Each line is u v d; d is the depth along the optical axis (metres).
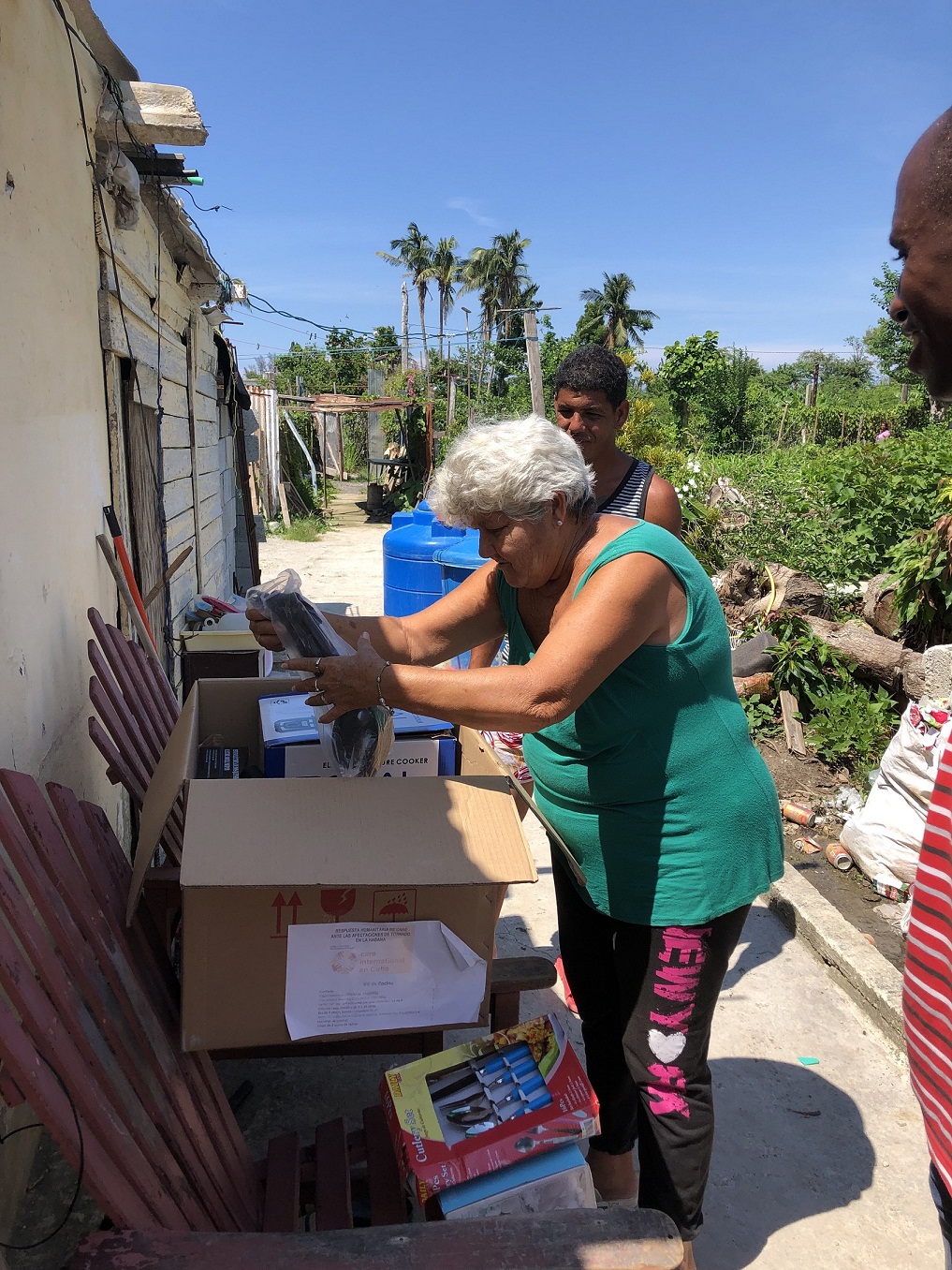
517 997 2.36
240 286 7.03
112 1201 1.36
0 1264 1.92
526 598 1.97
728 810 1.83
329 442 35.28
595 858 1.93
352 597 11.50
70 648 2.80
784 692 5.73
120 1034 1.55
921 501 7.64
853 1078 2.85
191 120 3.51
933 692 4.59
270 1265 1.42
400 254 51.22
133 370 4.03
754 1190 2.41
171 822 2.21
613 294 51.41
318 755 2.09
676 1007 1.86
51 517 2.65
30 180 2.55
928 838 1.21
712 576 7.66
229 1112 2.03
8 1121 2.03
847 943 3.35
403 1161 1.87
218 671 4.59
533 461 1.66
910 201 1.01
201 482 6.82
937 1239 2.29
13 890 1.40
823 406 27.53
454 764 2.27
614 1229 1.54
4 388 2.26
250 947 1.65
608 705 1.78
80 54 3.14
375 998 1.73
